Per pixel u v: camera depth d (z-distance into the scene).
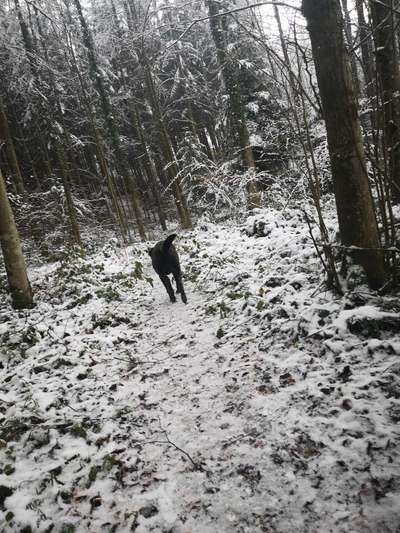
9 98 17.70
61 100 18.11
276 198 12.34
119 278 8.95
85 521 2.50
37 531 2.46
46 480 2.87
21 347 5.48
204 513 2.38
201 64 19.23
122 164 19.42
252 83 13.82
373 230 4.23
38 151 19.75
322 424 2.79
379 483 2.22
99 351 5.17
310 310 4.18
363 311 3.72
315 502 2.24
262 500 2.36
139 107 22.38
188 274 8.22
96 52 18.53
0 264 11.31
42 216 15.66
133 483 2.75
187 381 3.97
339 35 3.79
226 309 5.38
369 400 2.86
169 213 25.91
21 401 4.07
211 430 3.12
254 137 13.54
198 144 17.00
